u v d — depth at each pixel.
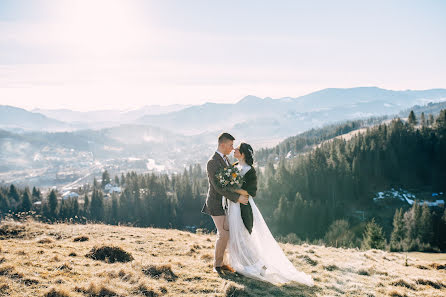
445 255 29.16
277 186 106.69
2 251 6.10
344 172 111.88
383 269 8.47
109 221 102.44
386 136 129.62
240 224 6.04
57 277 4.95
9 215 10.62
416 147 124.31
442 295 6.52
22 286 4.45
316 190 106.81
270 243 6.18
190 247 8.45
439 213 84.69
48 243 7.52
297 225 85.88
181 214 103.94
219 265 6.21
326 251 10.73
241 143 6.20
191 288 5.21
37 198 132.62
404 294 6.33
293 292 5.66
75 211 104.38
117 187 168.38
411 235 69.38
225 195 5.78
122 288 4.83
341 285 6.50
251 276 5.96
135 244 8.49
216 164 5.87
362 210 101.00
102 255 6.47
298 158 127.94
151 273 5.65
